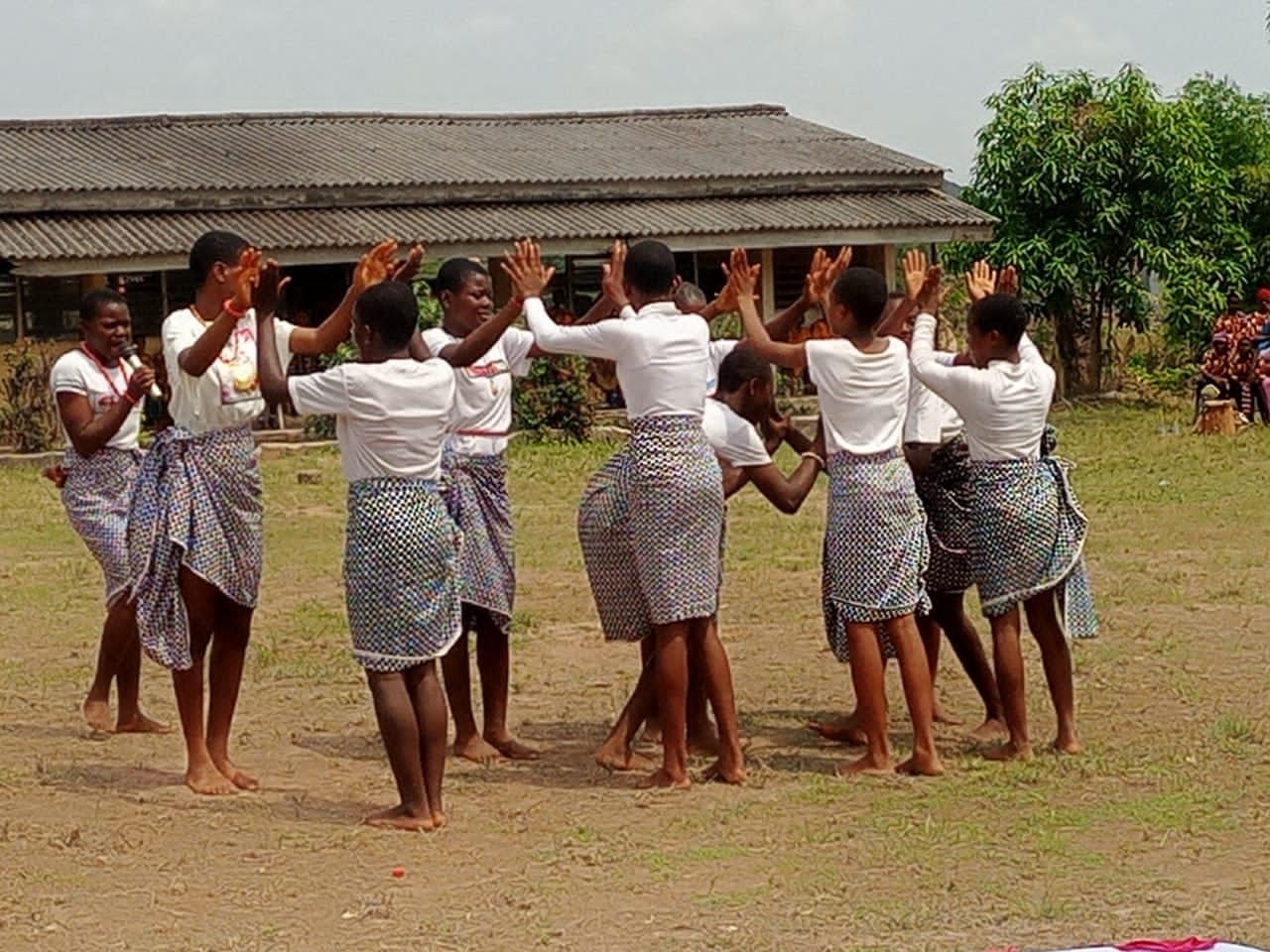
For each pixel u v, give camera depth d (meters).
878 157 26.61
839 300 7.16
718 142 27.22
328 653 9.93
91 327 8.09
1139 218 25.88
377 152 24.84
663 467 6.97
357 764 7.67
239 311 6.55
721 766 7.25
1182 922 5.46
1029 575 7.41
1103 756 7.52
